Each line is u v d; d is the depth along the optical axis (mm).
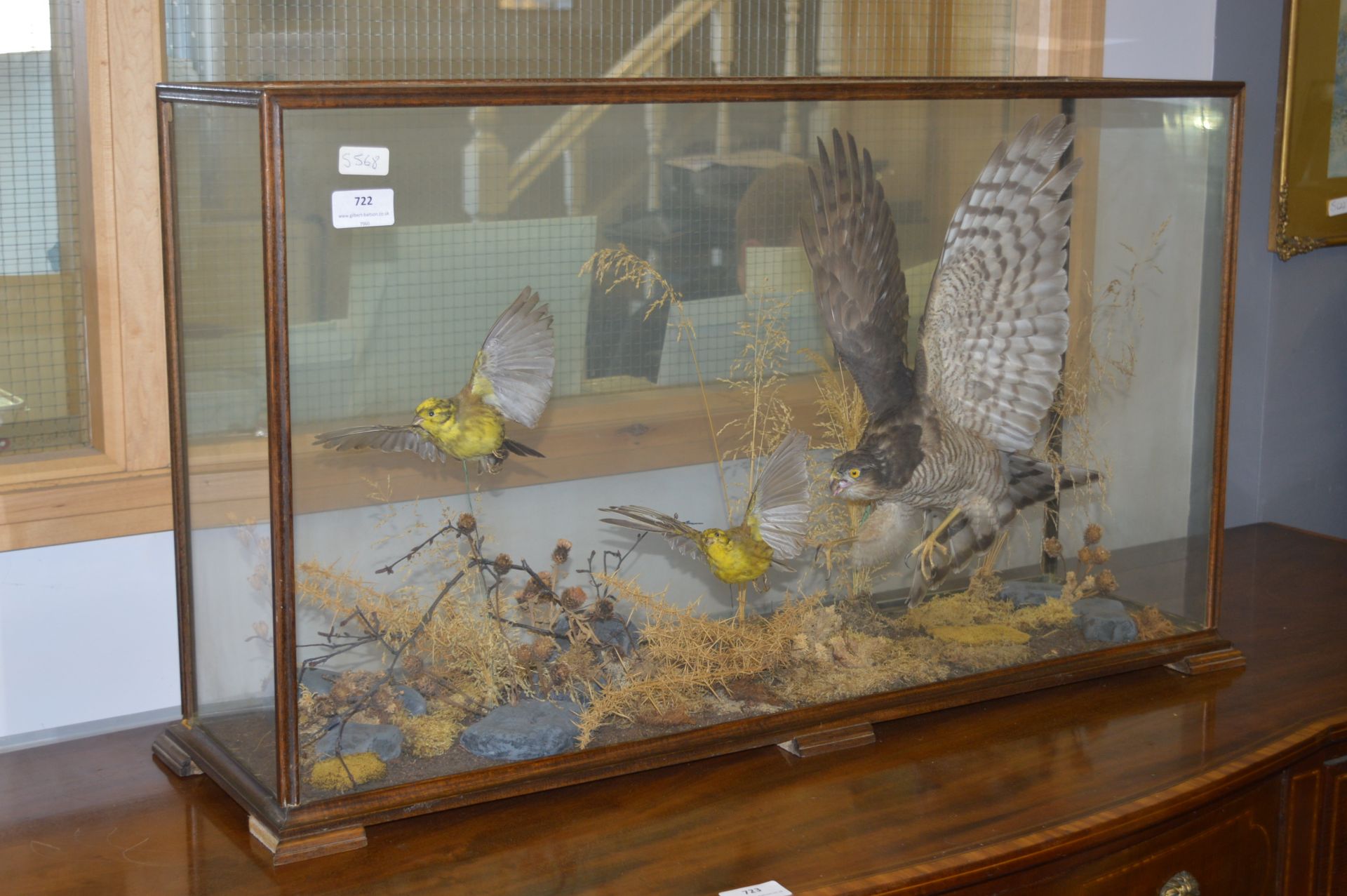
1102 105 1302
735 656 1261
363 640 1116
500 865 1061
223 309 1094
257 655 1098
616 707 1205
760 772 1233
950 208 1264
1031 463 1362
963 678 1354
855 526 1305
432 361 1110
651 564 1240
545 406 1175
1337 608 1696
